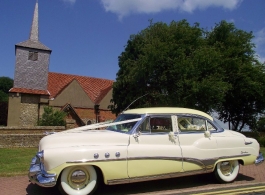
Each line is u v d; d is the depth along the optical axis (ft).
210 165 21.11
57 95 114.83
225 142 22.06
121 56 85.76
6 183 22.15
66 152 17.24
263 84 76.43
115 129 21.09
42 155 16.97
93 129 23.09
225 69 67.62
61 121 81.76
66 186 17.40
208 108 60.85
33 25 114.83
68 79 133.08
